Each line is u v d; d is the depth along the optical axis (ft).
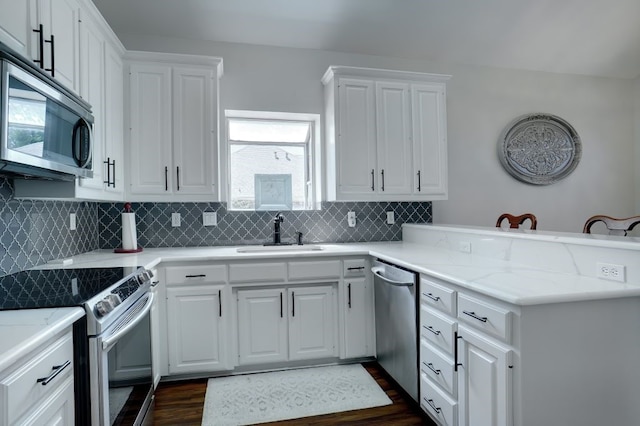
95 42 6.86
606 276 4.91
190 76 8.75
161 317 7.70
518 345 4.17
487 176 12.17
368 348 8.65
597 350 4.39
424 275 6.22
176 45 9.83
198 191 8.79
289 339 8.31
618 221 7.19
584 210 13.12
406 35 10.57
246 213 10.16
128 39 9.55
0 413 2.62
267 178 10.75
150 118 8.54
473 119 12.09
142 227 9.55
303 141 11.07
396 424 6.36
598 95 13.33
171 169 8.64
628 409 4.49
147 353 5.80
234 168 10.62
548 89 12.85
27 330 3.17
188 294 7.80
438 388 5.76
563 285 4.65
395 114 9.93
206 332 7.86
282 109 10.39
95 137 6.82
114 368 4.42
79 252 8.18
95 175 6.81
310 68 10.62
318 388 7.56
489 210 12.17
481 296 4.77
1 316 3.58
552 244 5.73
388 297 7.71
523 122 12.37
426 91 10.16
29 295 4.31
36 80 4.34
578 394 4.33
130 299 5.04
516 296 4.14
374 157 9.78
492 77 12.30
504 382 4.31
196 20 9.33
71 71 5.94
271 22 9.61
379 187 9.80
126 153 8.41
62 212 7.39
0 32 4.27
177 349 7.76
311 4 9.21
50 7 5.32
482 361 4.74
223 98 10.09
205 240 9.91
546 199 12.74
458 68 12.00
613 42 11.76
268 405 6.95
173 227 9.72
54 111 4.81
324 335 8.47
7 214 5.64
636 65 12.95
